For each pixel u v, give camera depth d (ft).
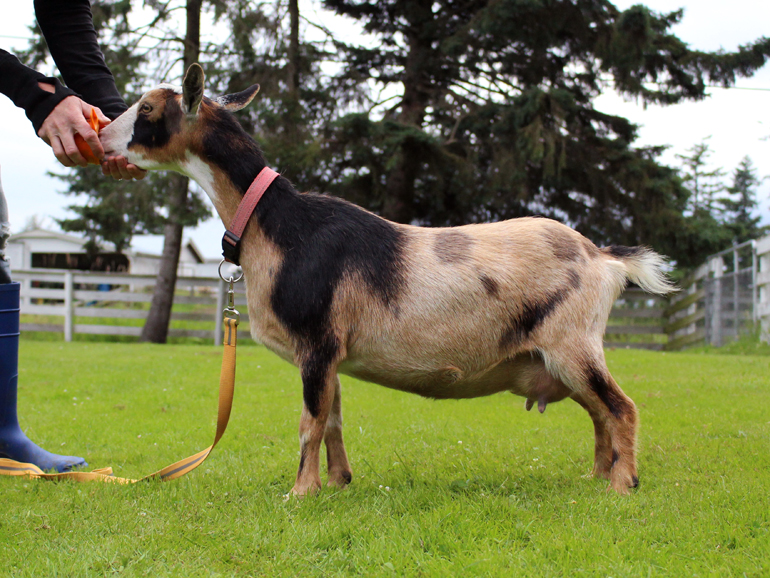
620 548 7.78
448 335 10.02
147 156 10.72
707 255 47.65
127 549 7.88
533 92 41.27
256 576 7.27
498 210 50.96
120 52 43.06
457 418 17.42
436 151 42.88
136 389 22.35
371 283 10.03
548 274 10.22
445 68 48.03
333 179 46.80
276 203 10.46
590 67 47.52
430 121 48.93
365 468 12.22
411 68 47.37
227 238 10.46
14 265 102.58
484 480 11.10
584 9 43.65
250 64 45.57
